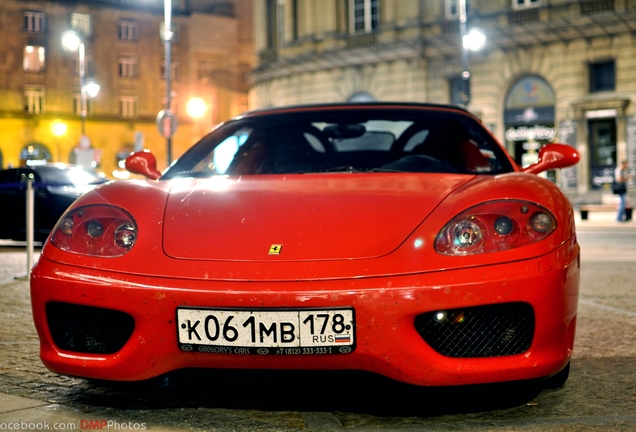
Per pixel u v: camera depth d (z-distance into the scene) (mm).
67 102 45719
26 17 44719
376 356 2191
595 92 23875
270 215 2488
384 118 3678
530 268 2258
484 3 25344
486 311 2262
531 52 24609
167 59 19969
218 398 2641
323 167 3619
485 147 3453
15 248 9828
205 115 49375
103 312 2352
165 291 2256
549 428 2297
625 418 2383
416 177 2830
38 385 2836
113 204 2592
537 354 2293
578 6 23672
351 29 28500
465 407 2533
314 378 2260
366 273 2223
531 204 2406
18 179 9961
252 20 51469
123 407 2541
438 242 2305
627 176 16500
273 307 2189
